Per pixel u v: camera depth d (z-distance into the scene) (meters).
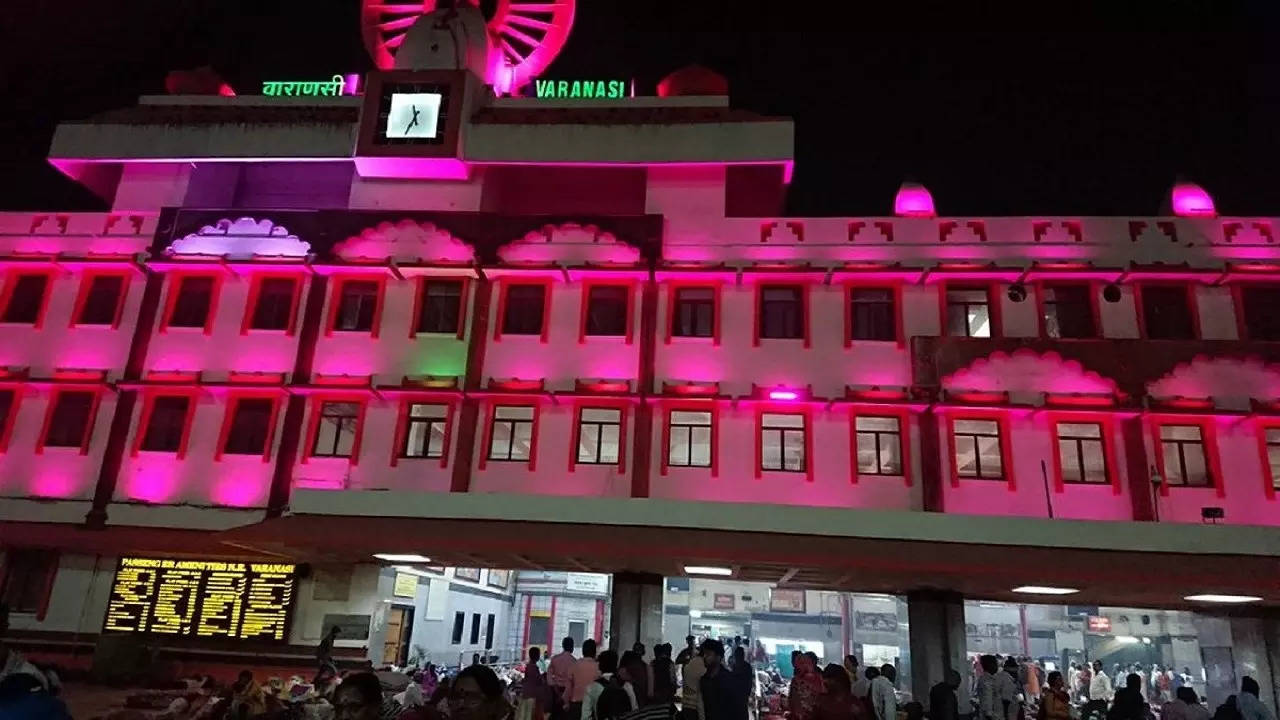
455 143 25.52
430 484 23.53
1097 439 22.80
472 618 33.72
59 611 23.53
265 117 27.05
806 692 11.69
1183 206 25.28
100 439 24.55
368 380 24.28
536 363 24.44
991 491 22.52
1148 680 28.22
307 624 23.17
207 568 23.72
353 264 24.86
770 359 24.08
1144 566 17.12
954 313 24.27
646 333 24.28
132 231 26.38
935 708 13.98
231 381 24.52
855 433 23.34
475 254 25.11
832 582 21.72
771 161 25.16
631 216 25.12
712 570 20.62
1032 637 34.28
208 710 15.09
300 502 20.53
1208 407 22.22
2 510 23.94
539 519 19.91
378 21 31.17
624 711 8.95
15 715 4.79
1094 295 23.73
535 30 34.59
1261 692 20.20
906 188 26.12
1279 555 17.55
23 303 26.03
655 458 23.53
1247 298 23.39
